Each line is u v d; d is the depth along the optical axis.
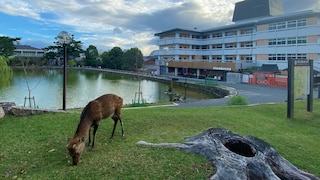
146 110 13.79
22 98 27.91
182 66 56.47
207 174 5.41
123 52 88.94
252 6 54.84
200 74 53.75
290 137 10.14
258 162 5.83
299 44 39.69
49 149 6.99
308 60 15.23
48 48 93.38
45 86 39.94
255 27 47.84
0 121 9.77
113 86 43.22
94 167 5.70
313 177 6.17
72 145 5.76
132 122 10.00
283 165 6.27
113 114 7.75
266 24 45.12
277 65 42.59
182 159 5.97
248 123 11.80
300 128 12.30
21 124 9.32
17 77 55.00
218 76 48.44
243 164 5.65
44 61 94.25
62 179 5.21
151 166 5.68
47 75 63.28
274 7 52.75
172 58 61.44
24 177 5.36
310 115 14.97
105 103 7.05
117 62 87.44
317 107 17.48
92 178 5.24
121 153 6.43
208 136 6.98
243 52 50.41
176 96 31.95
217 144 6.47
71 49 94.12
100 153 6.59
